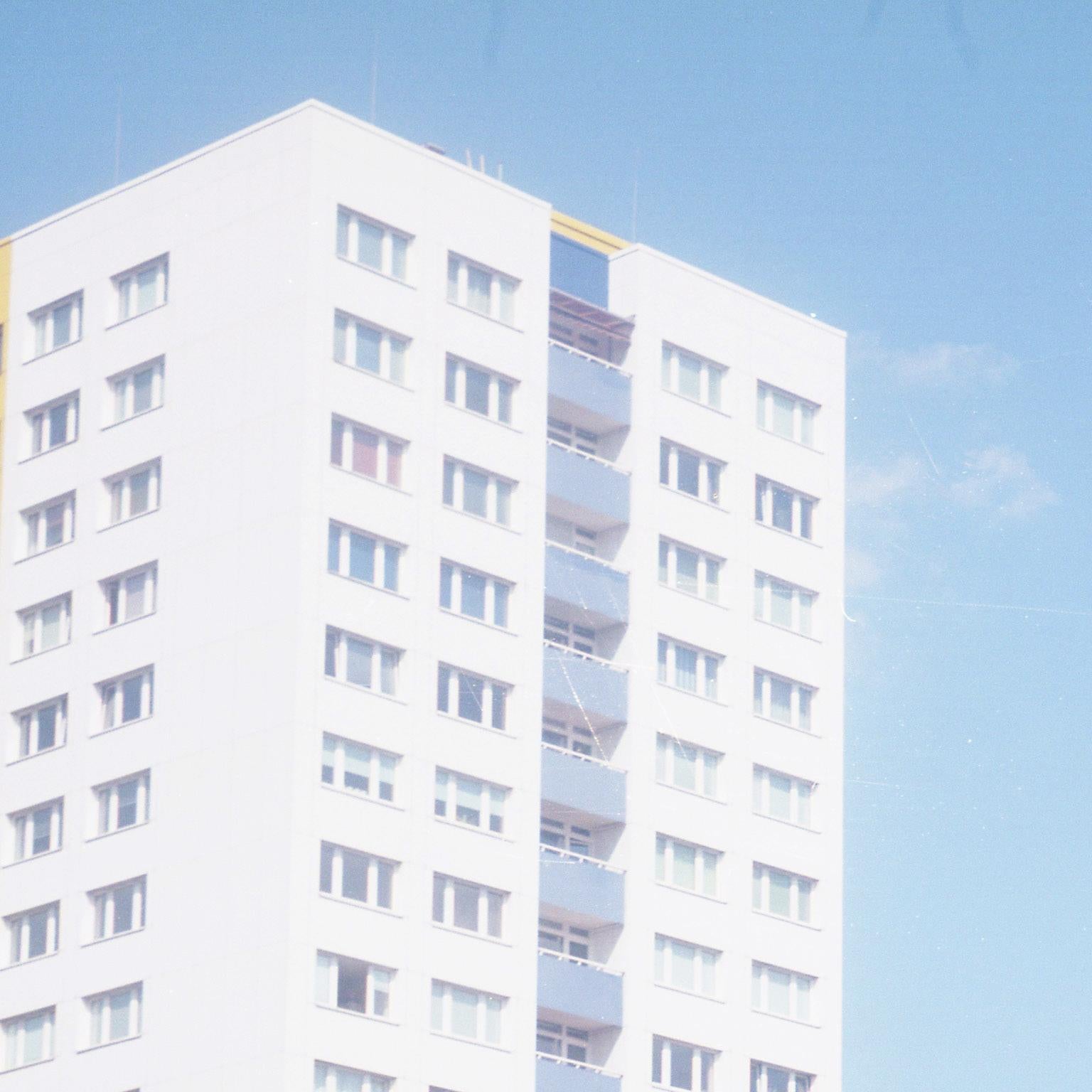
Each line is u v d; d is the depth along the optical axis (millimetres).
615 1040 101000
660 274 110000
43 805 101188
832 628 111500
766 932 106125
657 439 108188
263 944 93438
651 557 106750
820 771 109562
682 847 104750
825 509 112625
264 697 96000
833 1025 106812
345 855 94938
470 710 99500
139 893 97625
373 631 97500
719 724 107125
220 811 96000
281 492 97500
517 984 98000
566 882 100812
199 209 102562
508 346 103875
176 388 101500
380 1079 93875
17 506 105000
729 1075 103438
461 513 101000
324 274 99125
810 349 113812
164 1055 95000
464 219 103500
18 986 99812
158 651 99500
